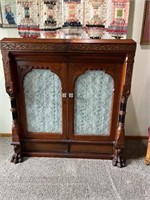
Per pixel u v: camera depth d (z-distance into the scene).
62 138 2.08
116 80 1.84
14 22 2.08
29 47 1.70
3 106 2.42
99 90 1.89
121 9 1.97
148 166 2.07
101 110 1.96
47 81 1.88
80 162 2.09
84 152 2.13
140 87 2.31
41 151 2.15
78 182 1.86
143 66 2.22
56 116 2.00
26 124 2.05
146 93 2.34
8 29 2.12
